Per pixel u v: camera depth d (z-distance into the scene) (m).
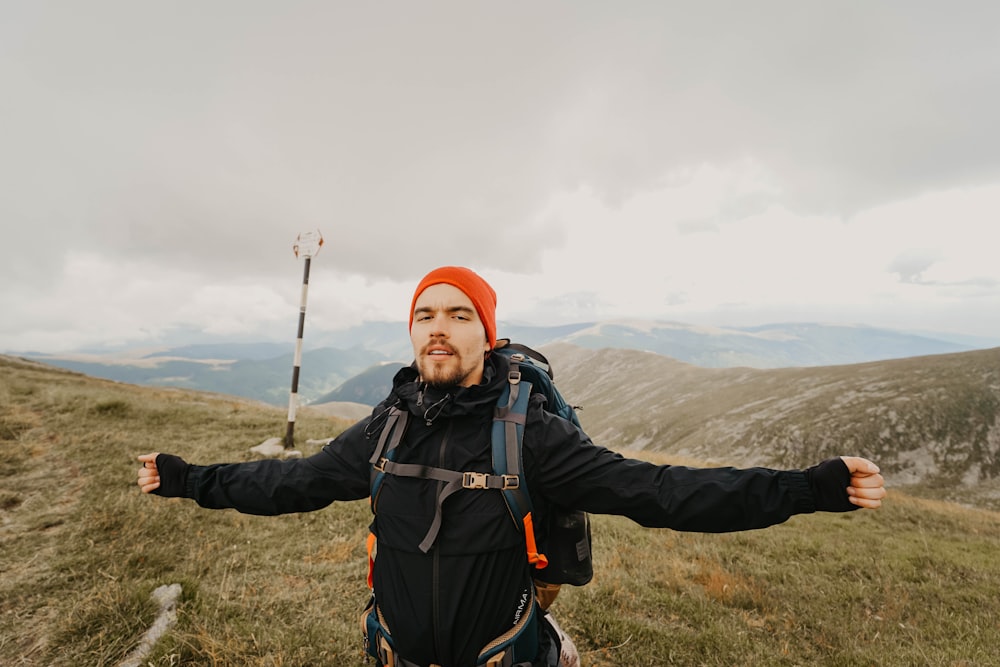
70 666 3.77
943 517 14.21
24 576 5.21
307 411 26.72
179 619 4.30
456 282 1.82
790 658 4.65
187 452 10.84
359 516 7.93
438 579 1.63
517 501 1.64
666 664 4.36
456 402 1.72
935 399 107.69
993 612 6.25
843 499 1.41
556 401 2.19
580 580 2.22
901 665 4.61
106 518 6.65
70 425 12.16
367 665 3.96
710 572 6.69
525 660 1.73
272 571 5.71
